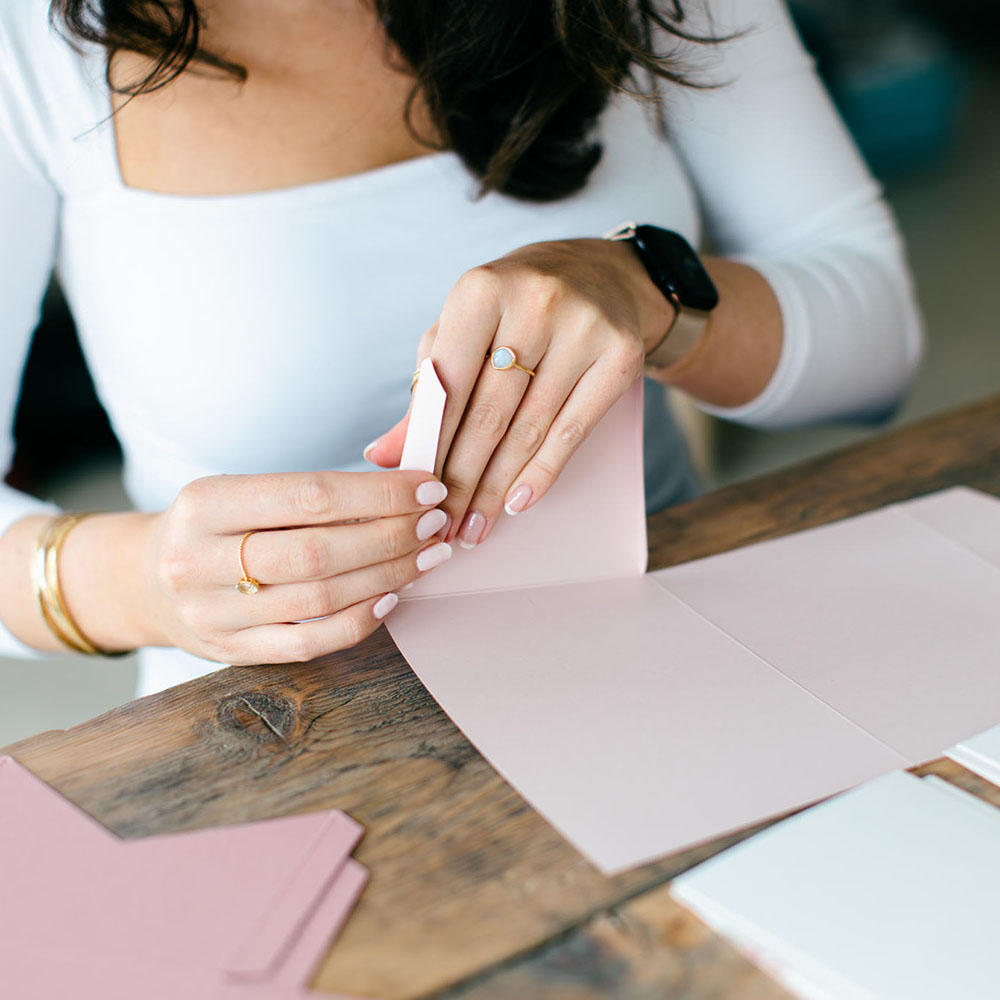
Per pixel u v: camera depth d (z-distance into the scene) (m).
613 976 0.36
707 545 0.70
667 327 0.71
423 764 0.48
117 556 0.62
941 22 5.34
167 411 0.80
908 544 0.69
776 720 0.50
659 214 0.92
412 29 0.75
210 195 0.76
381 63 0.78
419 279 0.81
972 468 0.81
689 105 0.93
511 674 0.54
